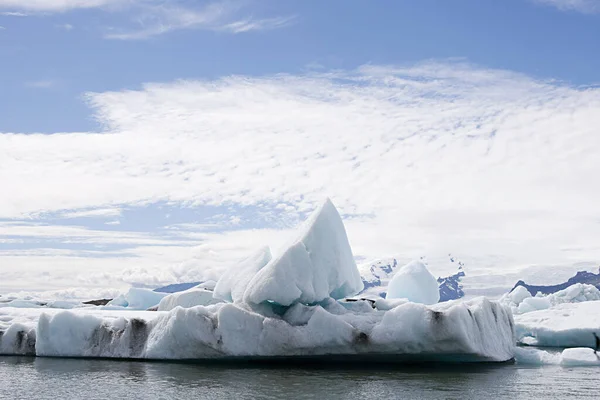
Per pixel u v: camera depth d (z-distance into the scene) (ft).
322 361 54.75
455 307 51.08
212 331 53.67
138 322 57.98
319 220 58.75
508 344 61.05
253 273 61.41
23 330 62.44
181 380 45.96
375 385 43.83
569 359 56.95
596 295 124.57
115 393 41.45
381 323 51.93
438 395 40.63
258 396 40.04
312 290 55.26
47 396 40.96
